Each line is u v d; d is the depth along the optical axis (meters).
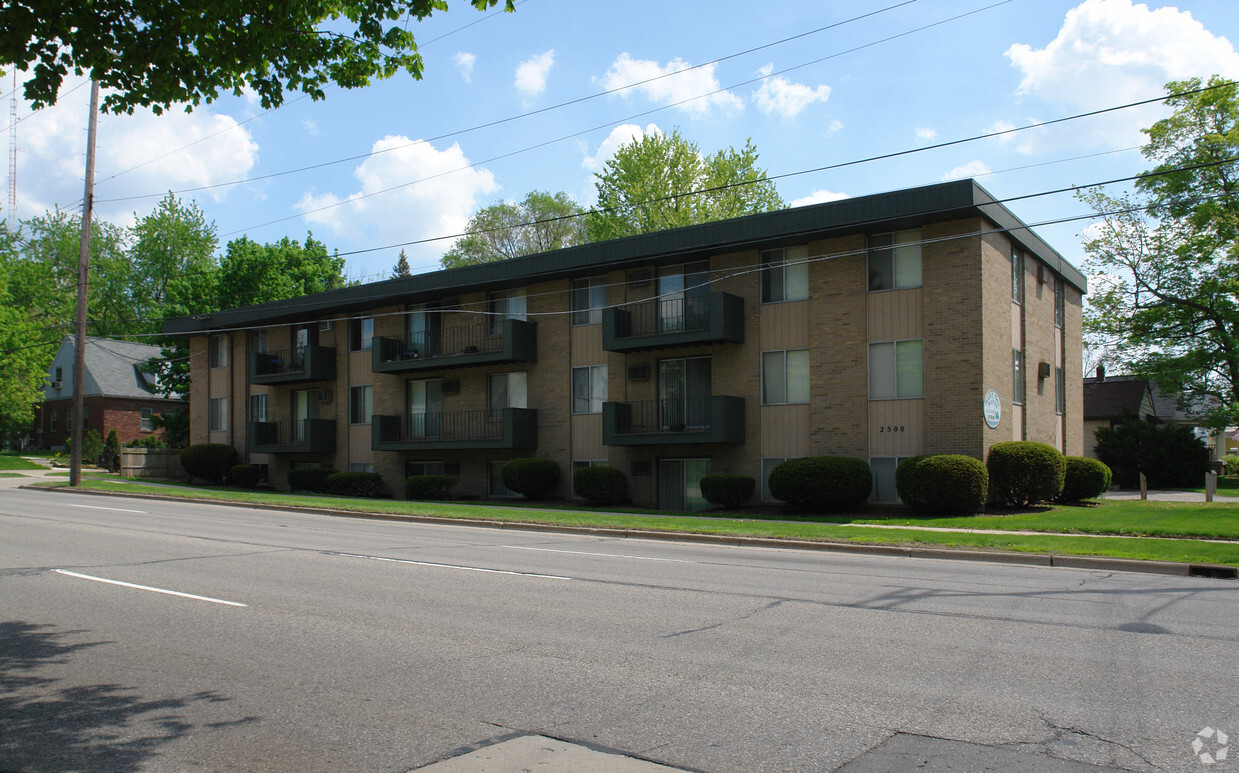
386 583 10.67
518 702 5.78
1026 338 25.28
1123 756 4.77
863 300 23.12
